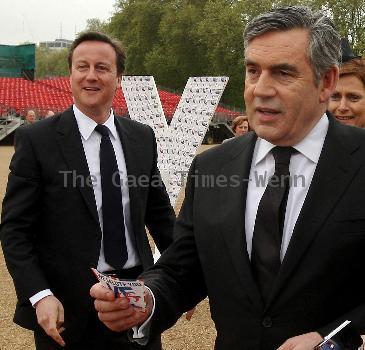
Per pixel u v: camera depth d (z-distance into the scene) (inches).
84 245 110.6
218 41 1518.2
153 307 72.5
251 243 69.5
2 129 1016.2
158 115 235.3
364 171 67.4
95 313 110.8
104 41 116.0
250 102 67.4
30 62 1508.4
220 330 72.7
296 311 65.7
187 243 78.5
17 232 108.3
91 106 115.0
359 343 62.2
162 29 1701.5
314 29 63.6
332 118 72.3
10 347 181.0
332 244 64.7
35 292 103.5
